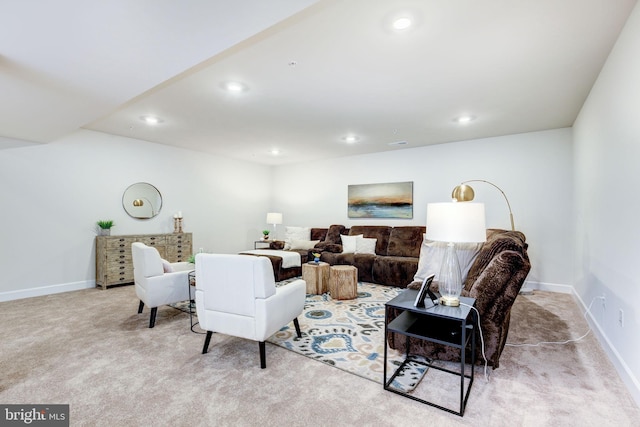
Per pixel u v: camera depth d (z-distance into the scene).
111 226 4.57
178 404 1.70
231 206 6.42
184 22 1.56
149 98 3.15
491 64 2.44
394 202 5.62
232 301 2.16
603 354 2.31
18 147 3.84
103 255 4.28
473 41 2.12
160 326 2.89
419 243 4.89
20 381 1.92
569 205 4.20
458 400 1.75
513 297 1.96
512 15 1.84
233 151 5.79
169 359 2.23
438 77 2.67
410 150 5.46
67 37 1.68
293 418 1.59
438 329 1.84
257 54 2.28
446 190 5.10
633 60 1.84
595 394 1.80
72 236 4.27
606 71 2.39
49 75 2.14
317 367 2.13
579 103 3.28
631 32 1.86
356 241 5.34
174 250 5.07
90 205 4.43
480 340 2.00
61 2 1.38
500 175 4.66
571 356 2.28
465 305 1.86
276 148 5.52
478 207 1.84
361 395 1.80
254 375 2.02
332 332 2.77
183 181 5.56
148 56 1.90
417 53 2.28
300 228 6.34
